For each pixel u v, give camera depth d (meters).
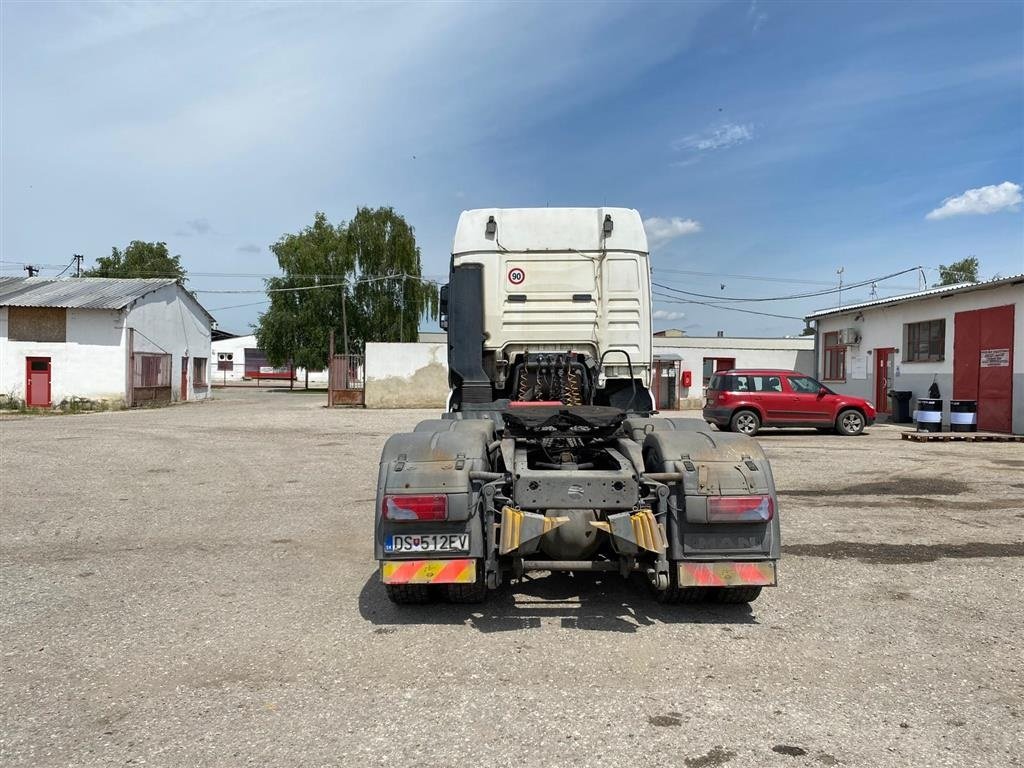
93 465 11.66
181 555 6.16
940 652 4.00
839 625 4.43
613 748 2.97
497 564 4.35
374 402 28.78
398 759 2.89
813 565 5.77
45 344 28.94
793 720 3.21
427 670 3.77
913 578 5.41
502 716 3.25
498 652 4.01
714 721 3.20
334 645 4.12
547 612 4.68
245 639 4.21
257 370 79.12
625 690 3.52
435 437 4.55
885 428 19.50
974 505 8.25
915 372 20.77
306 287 46.41
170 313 33.75
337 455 12.98
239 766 2.84
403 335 48.09
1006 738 3.05
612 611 4.70
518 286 7.03
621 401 7.21
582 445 5.13
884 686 3.57
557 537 4.38
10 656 3.96
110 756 2.92
